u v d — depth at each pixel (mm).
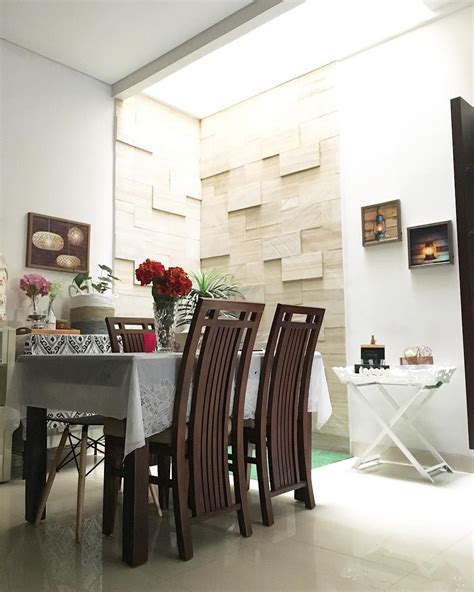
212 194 6145
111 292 5199
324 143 5066
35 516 2771
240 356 2709
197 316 2354
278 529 2695
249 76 5406
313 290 5051
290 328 2922
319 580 2092
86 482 3639
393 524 2768
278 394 2969
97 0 4055
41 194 4707
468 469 3926
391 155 4562
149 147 5715
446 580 2092
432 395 3926
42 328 4234
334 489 3480
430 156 4320
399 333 4402
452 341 4098
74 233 4898
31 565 2244
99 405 2373
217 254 6012
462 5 4191
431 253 4219
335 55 4969
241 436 2668
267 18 4164
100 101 5270
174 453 2350
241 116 5887
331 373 4816
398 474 3893
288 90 5434
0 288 4156
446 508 3051
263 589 2014
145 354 2443
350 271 4773
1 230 4406
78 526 2523
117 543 2496
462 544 2480
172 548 2436
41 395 2713
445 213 4191
